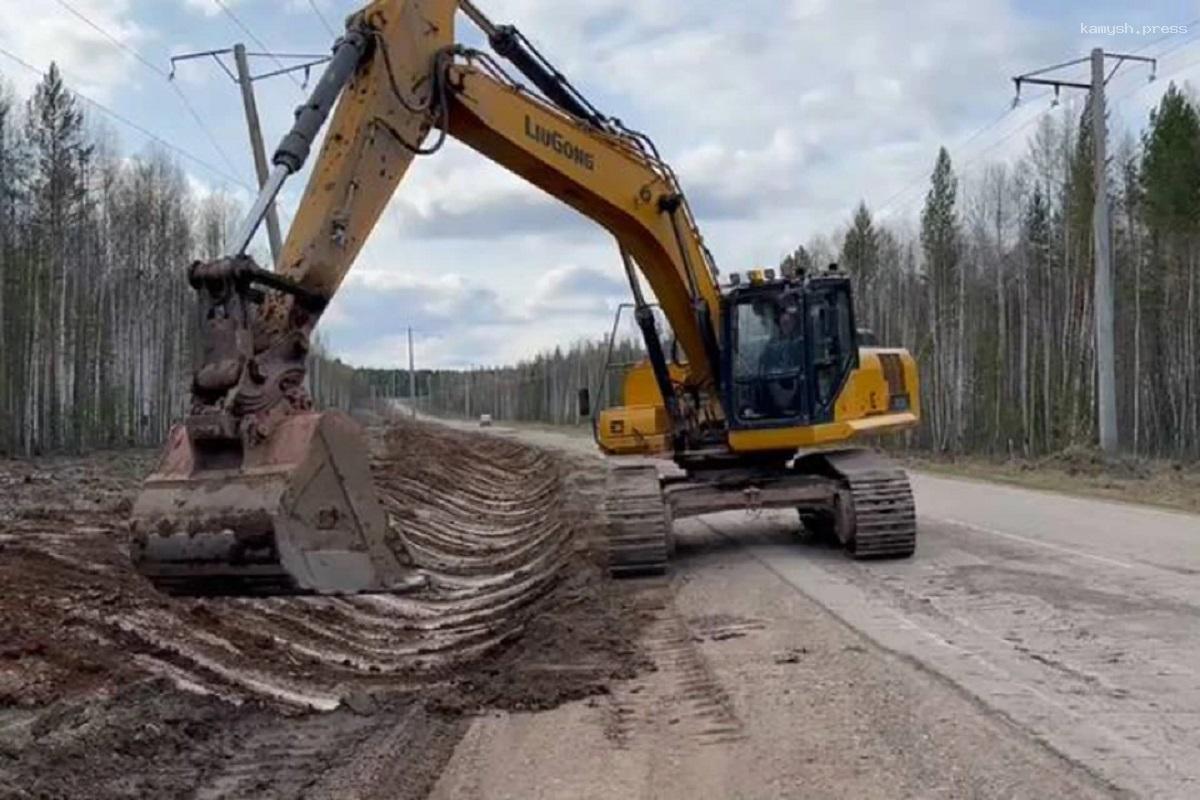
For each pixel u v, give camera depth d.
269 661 9.15
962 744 5.89
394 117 8.76
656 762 6.06
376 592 6.96
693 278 13.04
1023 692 6.81
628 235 12.57
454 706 7.52
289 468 6.64
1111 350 29.28
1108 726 6.10
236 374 6.86
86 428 47.62
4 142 46.38
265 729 7.05
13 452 42.44
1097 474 27.30
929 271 55.81
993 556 12.70
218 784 5.93
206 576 6.65
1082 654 7.78
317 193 8.22
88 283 49.38
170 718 6.93
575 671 8.28
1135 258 48.75
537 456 45.12
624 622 9.98
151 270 54.47
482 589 14.32
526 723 7.05
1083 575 11.20
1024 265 49.81
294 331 7.51
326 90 8.03
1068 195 47.06
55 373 44.94
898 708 6.61
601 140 11.78
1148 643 8.09
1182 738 5.88
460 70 9.76
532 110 10.86
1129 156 50.53
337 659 9.61
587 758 6.21
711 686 7.52
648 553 12.27
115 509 17.52
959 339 50.28
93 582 10.77
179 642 9.18
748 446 13.19
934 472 30.23
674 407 13.80
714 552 14.02
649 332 13.55
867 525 12.34
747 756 6.02
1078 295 45.53
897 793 5.29
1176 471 27.83
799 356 13.08
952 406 51.66
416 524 20.14
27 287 44.16
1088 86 29.42
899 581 11.11
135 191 54.50
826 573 11.77
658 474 13.32
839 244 67.75
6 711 6.92
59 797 5.46
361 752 6.49
